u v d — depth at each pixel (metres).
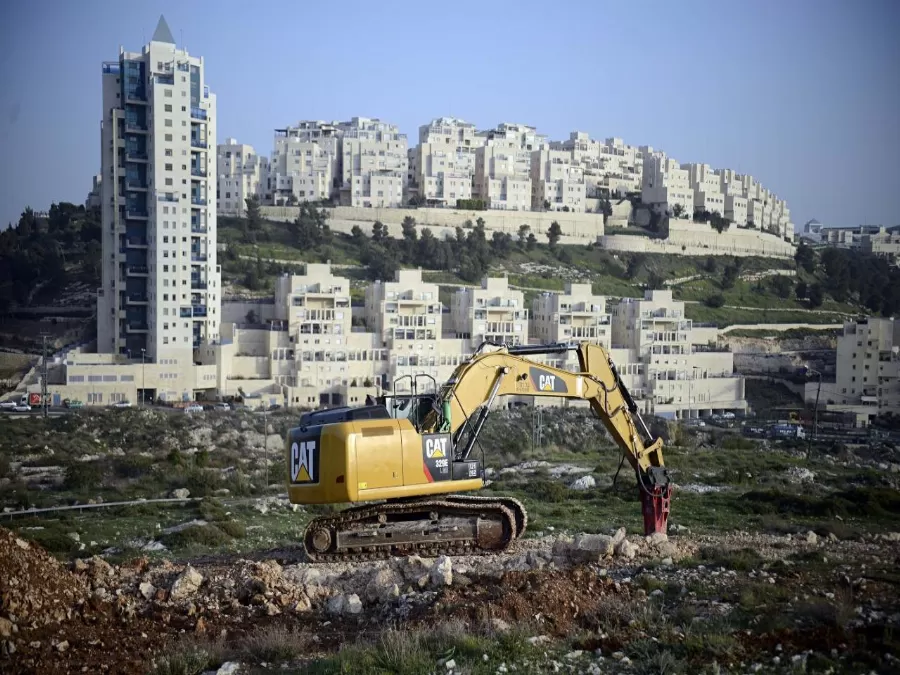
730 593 25.84
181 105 143.38
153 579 28.89
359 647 22.30
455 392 32.72
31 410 123.75
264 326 159.38
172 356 138.38
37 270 182.00
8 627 23.23
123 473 71.38
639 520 44.00
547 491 53.47
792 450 100.75
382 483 30.48
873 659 20.33
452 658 21.27
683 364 166.25
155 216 140.62
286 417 122.44
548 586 25.53
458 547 31.77
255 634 23.92
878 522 44.06
